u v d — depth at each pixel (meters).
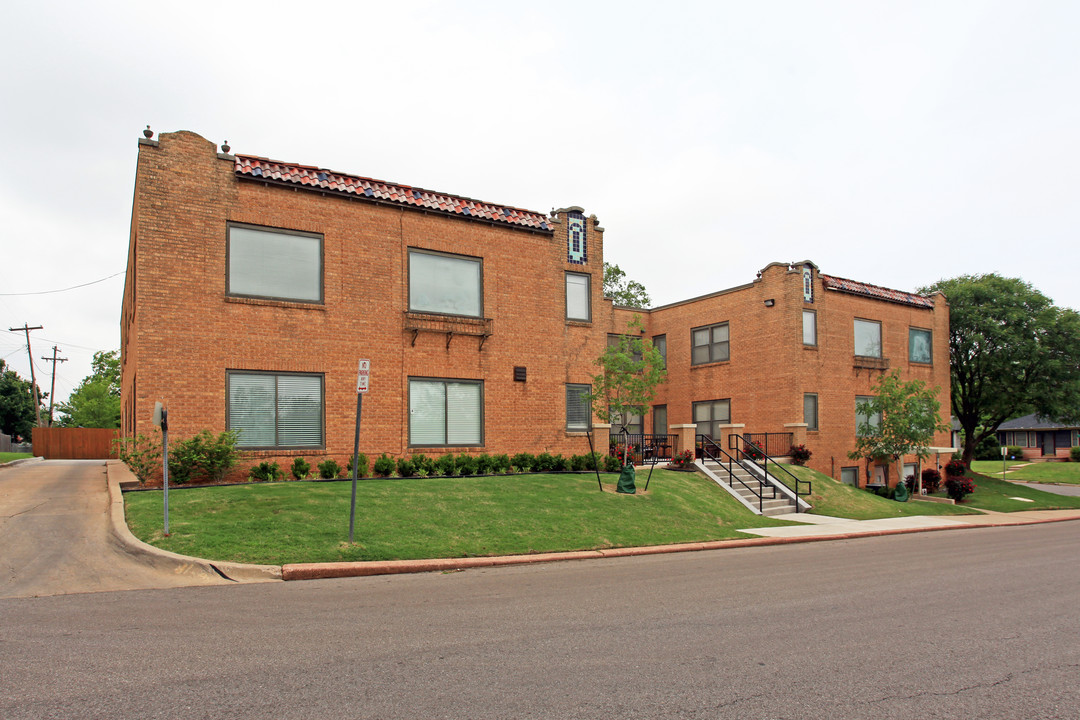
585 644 6.11
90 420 54.25
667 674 5.31
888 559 12.03
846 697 4.89
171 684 4.92
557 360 20.05
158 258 14.64
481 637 6.28
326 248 16.64
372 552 10.18
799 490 21.23
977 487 32.12
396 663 5.47
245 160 15.97
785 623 7.04
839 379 26.52
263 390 15.66
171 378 14.62
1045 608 8.01
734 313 26.78
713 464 22.50
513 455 18.98
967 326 32.28
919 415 24.44
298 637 6.19
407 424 17.39
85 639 6.05
